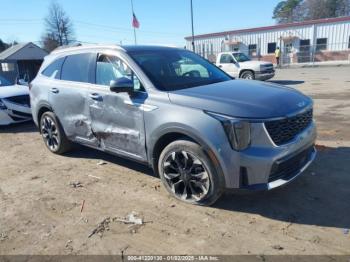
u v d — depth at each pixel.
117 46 4.68
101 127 4.71
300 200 3.85
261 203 3.83
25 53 35.66
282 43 35.44
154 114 3.89
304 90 13.34
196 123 3.51
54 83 5.55
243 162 3.33
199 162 3.62
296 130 3.62
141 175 4.86
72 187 4.59
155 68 4.36
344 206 3.67
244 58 17.55
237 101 3.55
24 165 5.63
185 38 41.25
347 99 10.30
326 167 4.72
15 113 8.45
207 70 4.96
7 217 3.87
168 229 3.44
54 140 5.96
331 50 33.44
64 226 3.60
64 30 59.66
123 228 3.50
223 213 3.68
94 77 4.85
